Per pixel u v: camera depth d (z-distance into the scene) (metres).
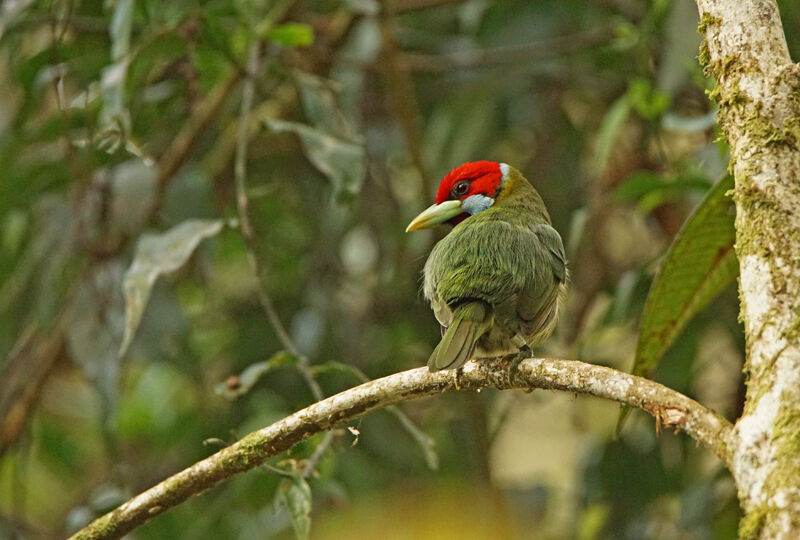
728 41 4.55
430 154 11.59
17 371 10.54
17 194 10.13
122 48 8.45
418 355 11.74
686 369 9.88
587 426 11.08
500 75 11.34
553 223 11.50
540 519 11.07
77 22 10.24
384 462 11.03
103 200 9.37
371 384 5.67
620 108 9.33
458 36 12.02
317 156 8.62
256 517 10.12
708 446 4.05
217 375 11.59
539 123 11.75
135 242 9.86
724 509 9.25
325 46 11.29
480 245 6.85
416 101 11.95
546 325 6.89
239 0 9.37
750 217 4.27
